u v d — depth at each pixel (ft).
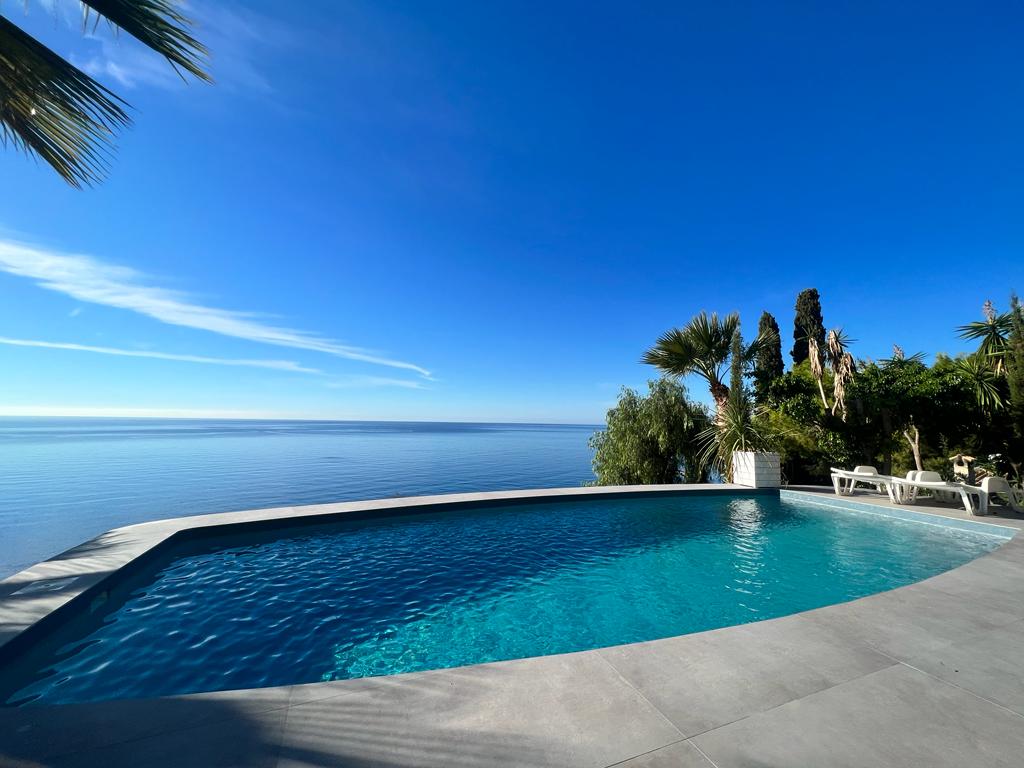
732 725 6.00
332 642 11.61
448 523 24.36
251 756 5.25
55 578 13.03
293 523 21.65
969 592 11.65
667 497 31.78
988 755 5.41
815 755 5.38
